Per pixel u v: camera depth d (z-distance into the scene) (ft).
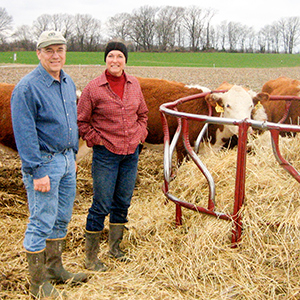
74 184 10.28
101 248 12.32
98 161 11.02
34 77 9.03
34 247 9.39
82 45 305.32
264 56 248.11
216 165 13.42
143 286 9.78
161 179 20.22
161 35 318.24
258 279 9.88
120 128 10.81
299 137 13.38
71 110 9.80
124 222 11.82
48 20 306.55
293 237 10.32
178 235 11.97
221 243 11.02
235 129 17.43
